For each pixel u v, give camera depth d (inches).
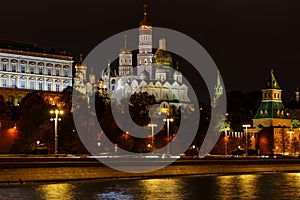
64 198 5000.0
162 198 5113.2
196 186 5949.8
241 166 7564.0
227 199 5113.2
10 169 5733.3
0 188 5497.1
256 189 5787.4
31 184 5762.8
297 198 5191.9
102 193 5315.0
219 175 7185.0
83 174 6156.5
